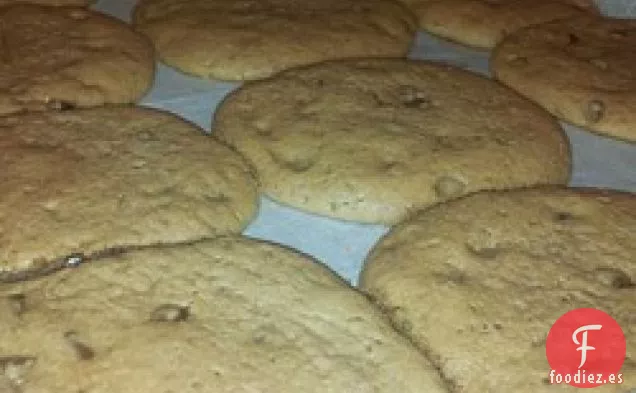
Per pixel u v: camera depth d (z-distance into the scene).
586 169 0.18
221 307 0.13
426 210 0.15
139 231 0.14
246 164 0.16
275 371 0.12
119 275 0.13
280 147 0.17
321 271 0.14
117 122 0.17
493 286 0.14
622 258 0.14
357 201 0.16
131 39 0.20
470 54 0.21
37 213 0.14
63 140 0.16
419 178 0.16
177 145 0.16
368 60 0.19
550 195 0.16
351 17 0.21
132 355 0.12
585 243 0.15
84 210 0.15
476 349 0.13
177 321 0.12
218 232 0.15
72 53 0.19
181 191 0.15
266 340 0.12
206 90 0.19
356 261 0.15
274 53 0.20
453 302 0.13
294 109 0.18
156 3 0.22
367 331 0.13
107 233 0.14
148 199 0.15
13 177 0.15
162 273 0.13
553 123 0.18
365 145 0.17
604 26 0.22
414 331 0.13
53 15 0.20
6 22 0.20
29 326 0.12
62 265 0.14
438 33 0.22
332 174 0.16
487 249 0.14
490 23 0.22
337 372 0.12
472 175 0.16
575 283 0.14
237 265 0.13
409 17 0.22
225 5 0.21
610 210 0.15
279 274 0.13
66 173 0.15
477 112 0.18
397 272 0.14
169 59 0.20
